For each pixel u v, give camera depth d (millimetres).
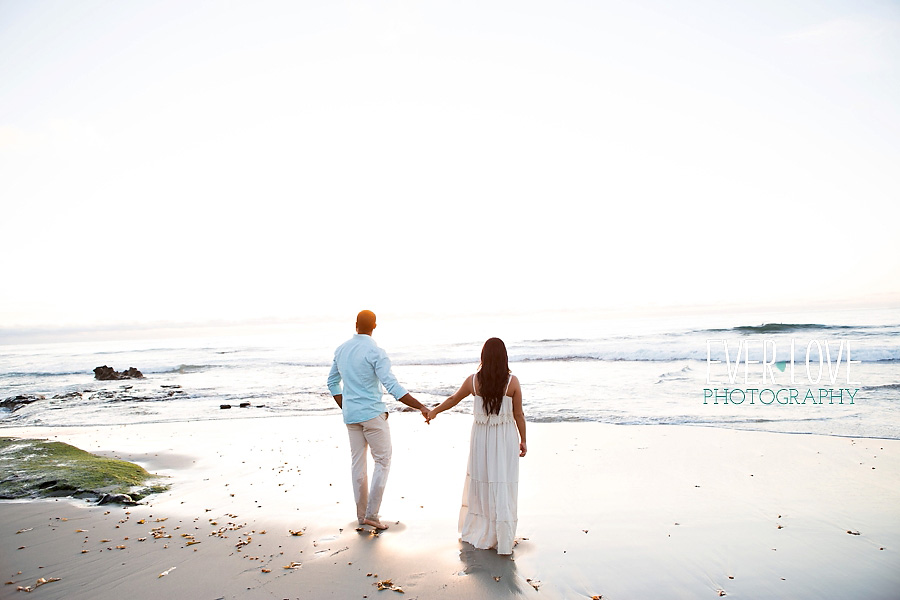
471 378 4613
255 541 4730
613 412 10805
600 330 36969
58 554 4535
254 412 12898
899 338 22562
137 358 35000
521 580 3881
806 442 7984
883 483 6020
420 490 6199
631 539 4617
